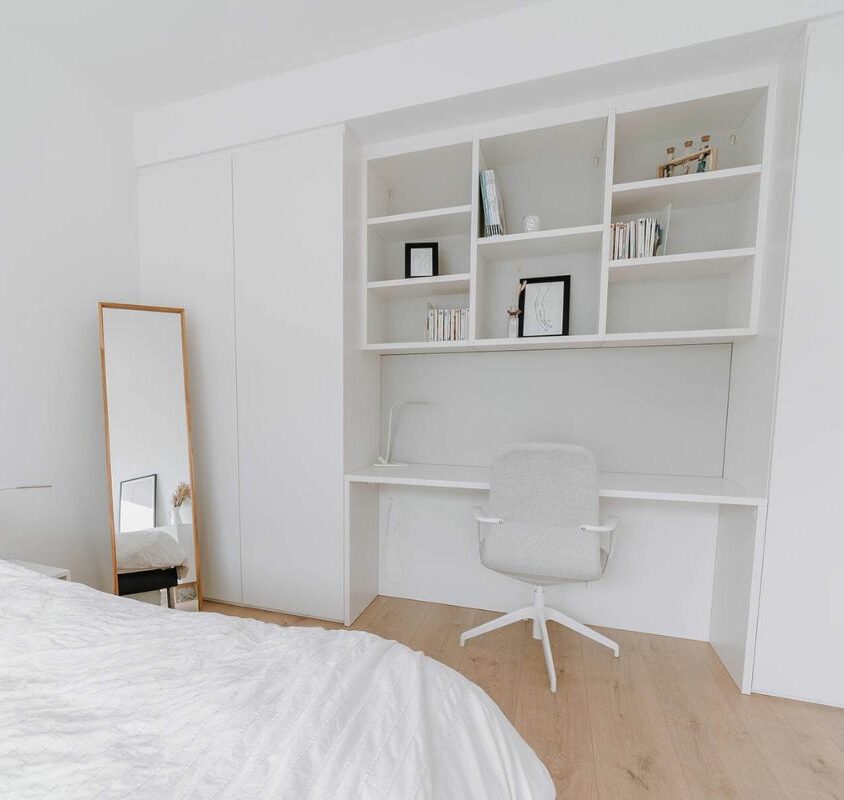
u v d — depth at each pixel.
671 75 1.72
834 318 1.51
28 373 1.96
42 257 2.01
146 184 2.44
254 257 2.25
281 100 2.13
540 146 2.11
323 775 0.59
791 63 1.57
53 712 0.74
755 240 1.73
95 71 2.10
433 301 2.47
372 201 2.33
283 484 2.26
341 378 2.12
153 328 2.23
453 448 2.43
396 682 0.81
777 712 1.58
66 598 1.15
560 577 1.79
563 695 1.68
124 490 2.14
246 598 2.37
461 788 0.64
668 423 2.11
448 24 1.82
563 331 2.11
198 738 0.66
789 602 1.61
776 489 1.60
